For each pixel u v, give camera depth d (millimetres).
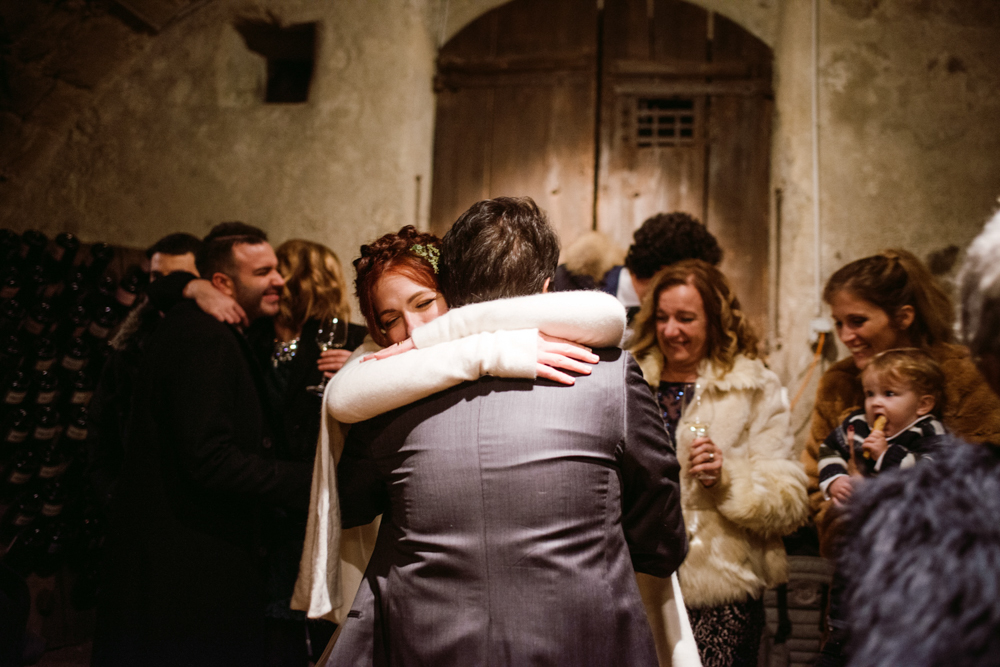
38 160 3836
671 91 3631
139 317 2447
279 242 3660
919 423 1891
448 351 1220
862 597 723
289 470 1869
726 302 2133
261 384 2027
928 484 744
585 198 3672
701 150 3604
